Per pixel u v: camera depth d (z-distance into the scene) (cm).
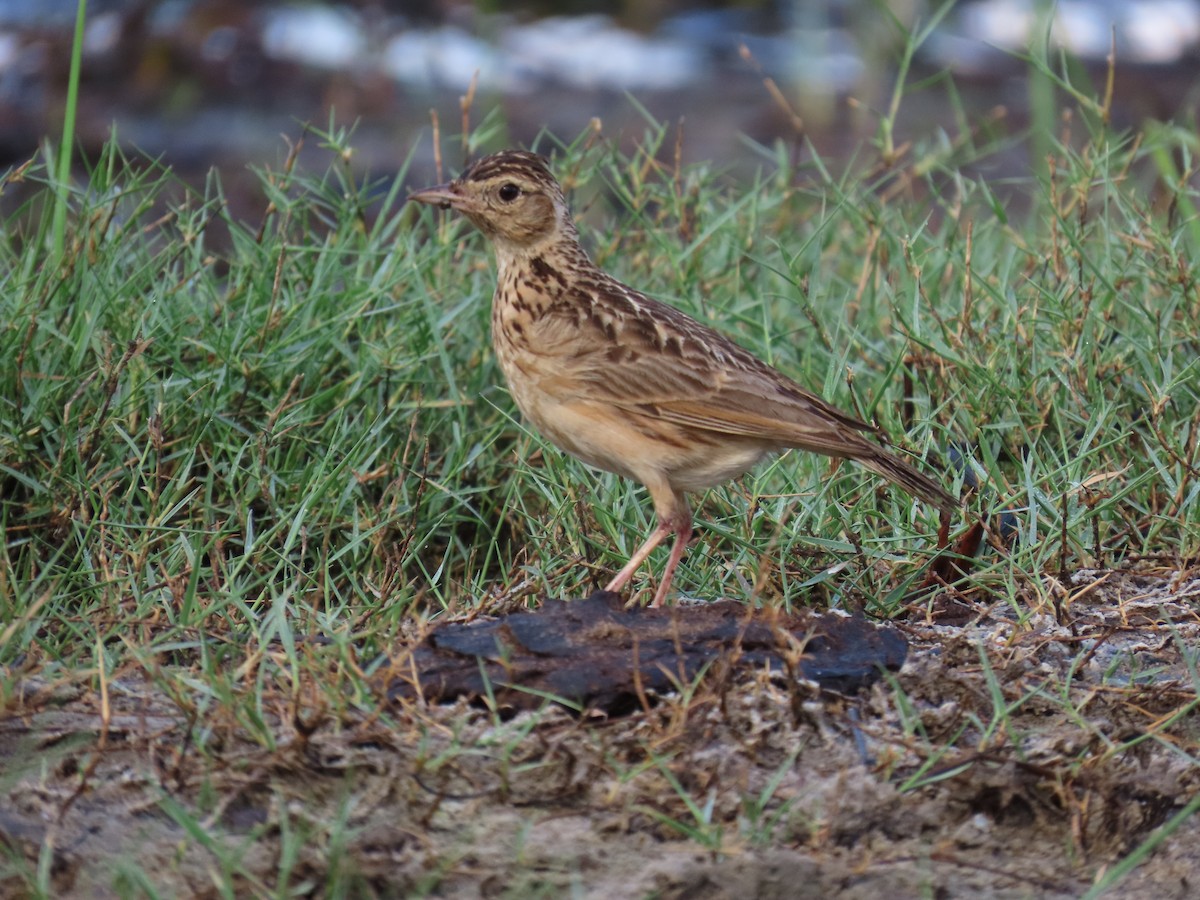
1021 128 2678
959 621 991
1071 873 795
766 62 3138
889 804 805
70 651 925
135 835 769
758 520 1090
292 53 2883
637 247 1478
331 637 914
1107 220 1351
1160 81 2925
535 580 1012
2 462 1105
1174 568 1061
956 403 1190
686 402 1007
